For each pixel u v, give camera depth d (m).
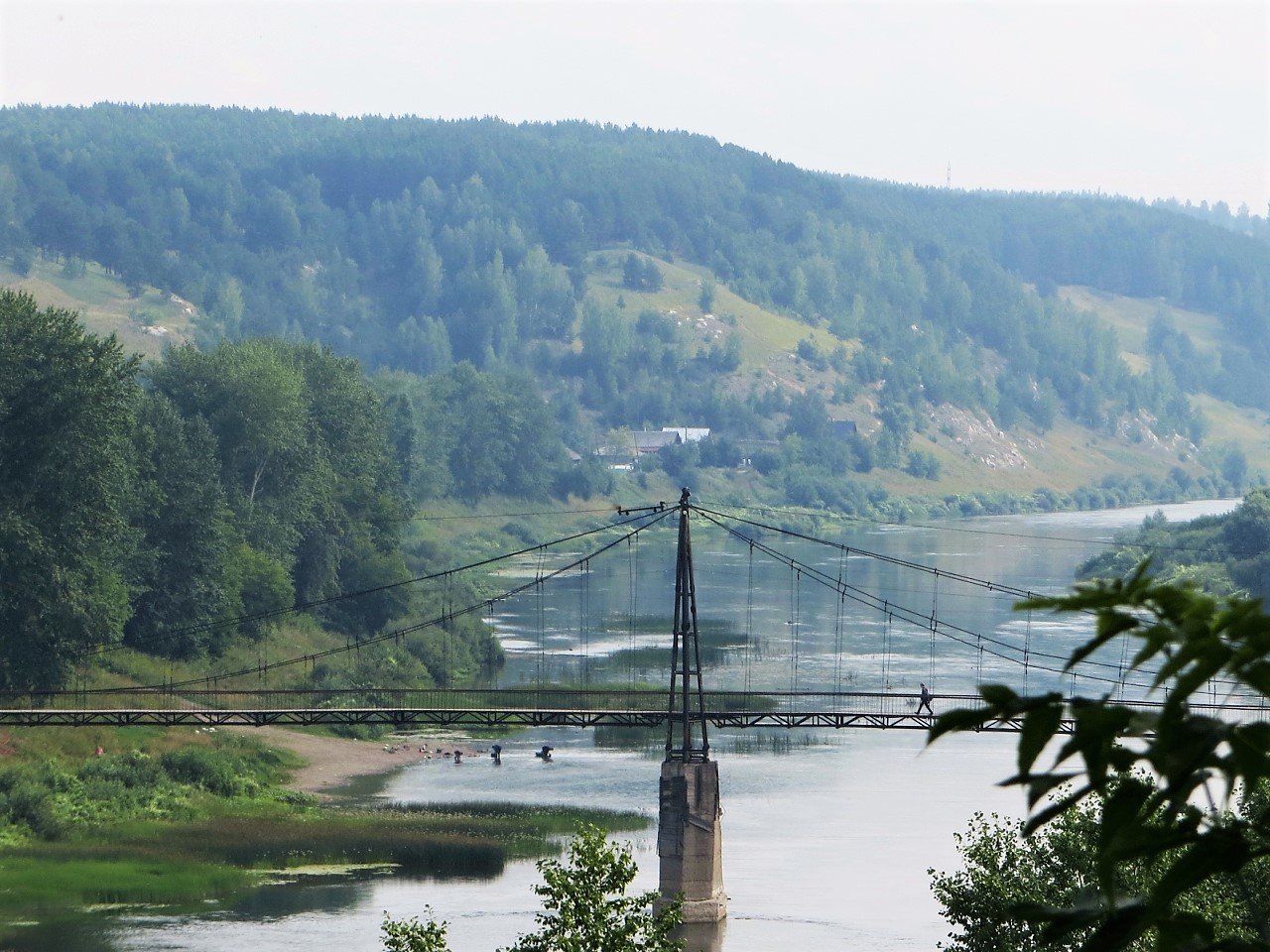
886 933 125.00
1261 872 65.75
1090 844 75.44
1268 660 11.58
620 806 171.88
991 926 76.44
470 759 199.62
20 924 127.25
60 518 184.88
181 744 188.25
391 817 167.12
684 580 149.00
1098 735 12.29
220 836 158.75
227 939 123.25
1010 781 12.37
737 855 149.00
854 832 157.38
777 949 121.81
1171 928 12.53
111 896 136.25
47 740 177.88
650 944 68.50
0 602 179.25
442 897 136.00
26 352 185.25
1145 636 12.00
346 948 120.44
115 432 194.88
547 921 69.62
